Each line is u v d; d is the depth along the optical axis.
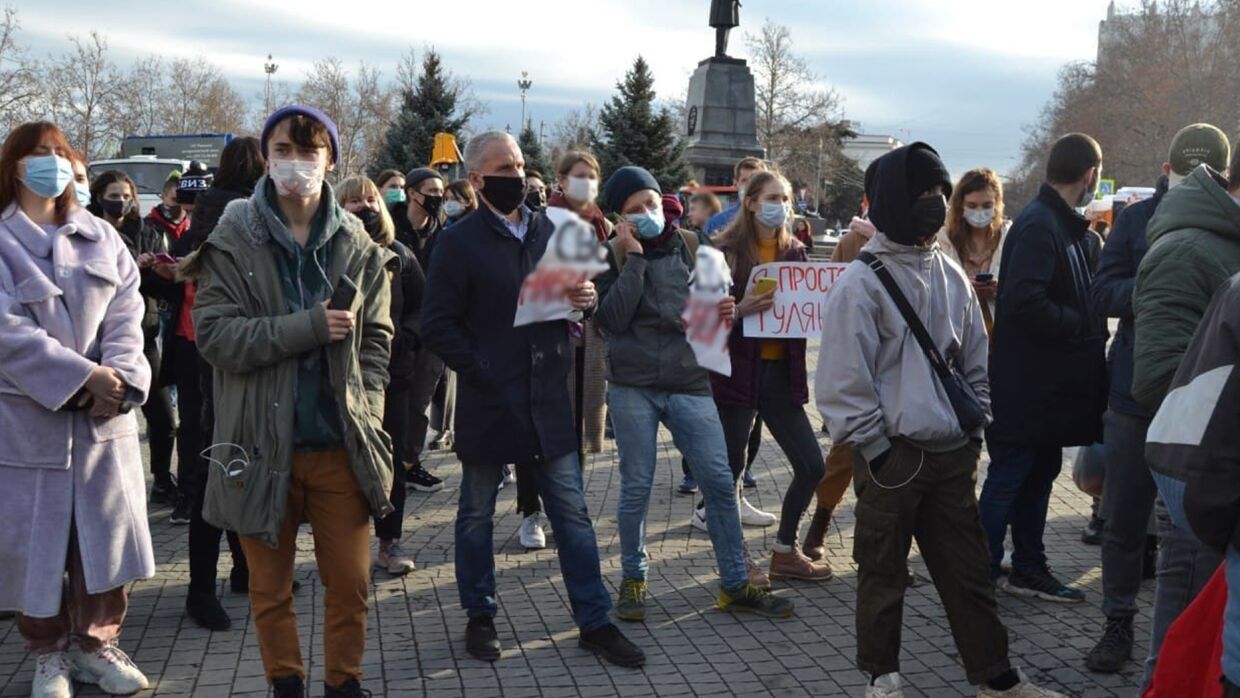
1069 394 5.09
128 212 7.70
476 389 4.59
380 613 5.28
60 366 4.06
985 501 5.32
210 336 3.74
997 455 5.27
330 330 3.74
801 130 65.50
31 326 4.08
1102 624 5.12
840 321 3.97
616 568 5.98
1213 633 2.77
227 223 3.90
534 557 6.15
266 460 3.77
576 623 4.89
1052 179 5.14
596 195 4.71
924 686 4.46
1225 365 2.53
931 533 4.08
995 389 5.21
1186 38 71.75
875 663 4.04
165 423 7.21
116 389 4.17
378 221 5.66
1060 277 5.07
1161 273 3.73
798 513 5.68
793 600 5.48
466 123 37.91
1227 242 3.71
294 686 3.89
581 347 6.22
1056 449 5.39
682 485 7.64
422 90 37.53
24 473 4.12
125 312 4.33
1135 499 4.52
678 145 29.88
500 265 4.55
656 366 5.03
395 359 5.77
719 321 4.99
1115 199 25.36
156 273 5.68
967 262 5.95
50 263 4.19
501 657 4.74
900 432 3.94
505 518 6.98
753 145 21.78
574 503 4.75
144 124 67.06
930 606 5.38
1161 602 3.82
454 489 7.75
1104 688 4.43
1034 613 5.28
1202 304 3.69
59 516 4.15
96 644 4.36
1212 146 4.59
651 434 5.11
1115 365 4.55
